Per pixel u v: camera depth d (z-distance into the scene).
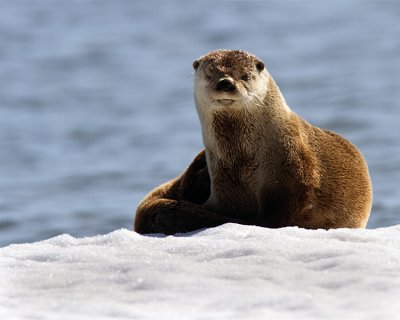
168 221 22.44
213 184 23.95
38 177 74.38
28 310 14.73
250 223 23.80
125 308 14.61
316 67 158.50
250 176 23.48
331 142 24.59
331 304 14.45
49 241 19.19
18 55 192.00
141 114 118.81
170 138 96.94
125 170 76.50
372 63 158.62
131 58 187.12
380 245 17.34
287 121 23.66
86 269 16.61
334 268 16.08
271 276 15.79
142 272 16.12
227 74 23.27
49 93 143.25
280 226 23.02
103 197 64.12
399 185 60.94
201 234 19.39
